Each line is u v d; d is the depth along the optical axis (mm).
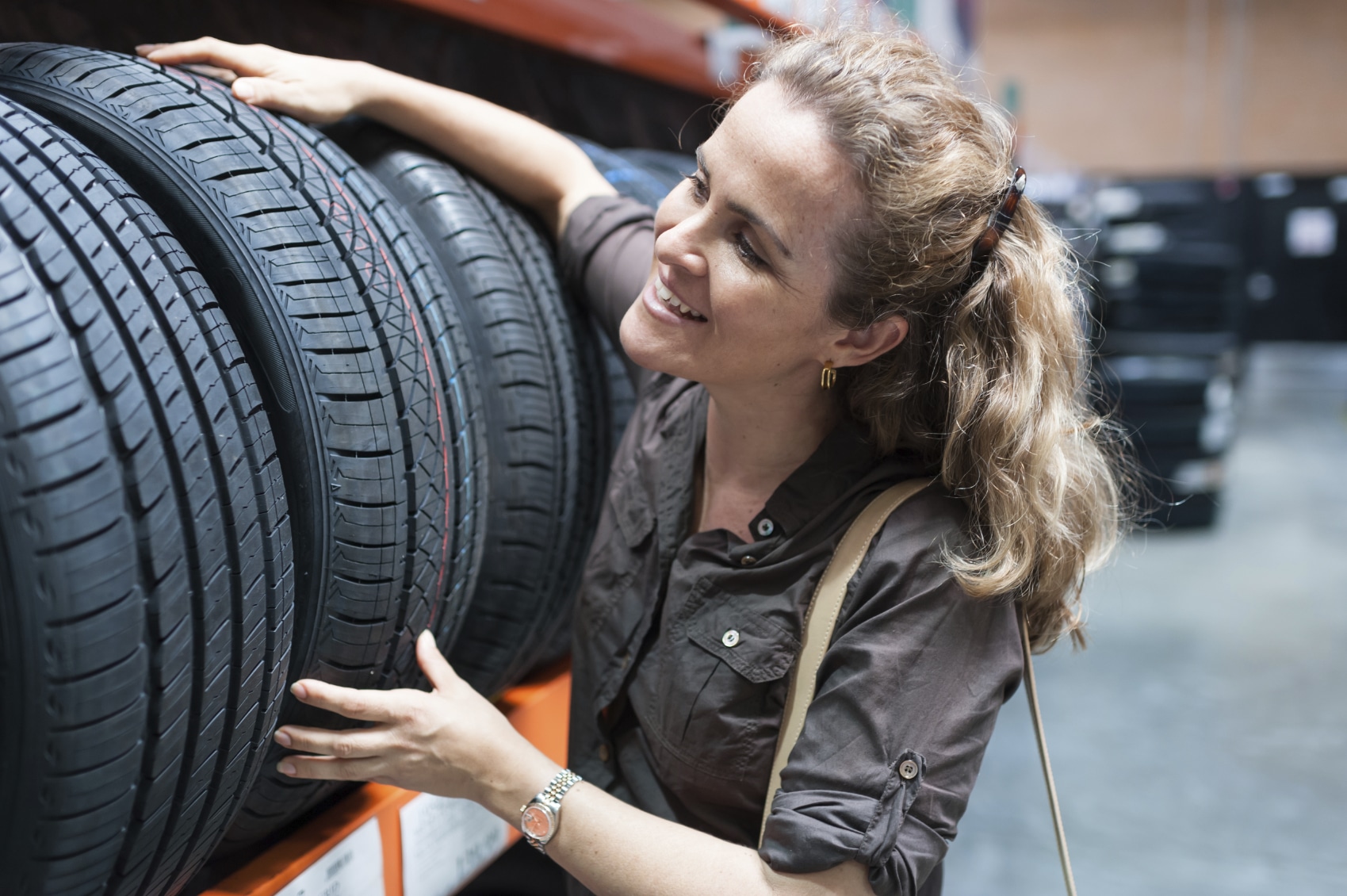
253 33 1324
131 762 700
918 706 901
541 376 1188
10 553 624
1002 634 956
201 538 724
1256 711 3357
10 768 655
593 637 1108
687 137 2502
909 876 867
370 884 1034
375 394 898
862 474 1005
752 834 1034
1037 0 11539
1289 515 5770
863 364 997
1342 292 11820
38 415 632
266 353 838
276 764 921
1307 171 11414
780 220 888
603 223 1238
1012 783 2941
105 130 856
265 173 911
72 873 700
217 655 750
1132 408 5211
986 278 958
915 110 908
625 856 895
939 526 961
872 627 922
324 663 908
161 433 703
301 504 856
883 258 908
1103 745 3162
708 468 1082
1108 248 5441
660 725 1024
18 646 633
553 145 1293
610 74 2129
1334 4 10938
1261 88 11312
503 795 913
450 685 930
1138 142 11656
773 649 967
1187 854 2578
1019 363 958
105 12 1171
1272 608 4262
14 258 659
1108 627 4098
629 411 1394
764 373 970
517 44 1786
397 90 1179
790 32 1056
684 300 955
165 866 806
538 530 1202
